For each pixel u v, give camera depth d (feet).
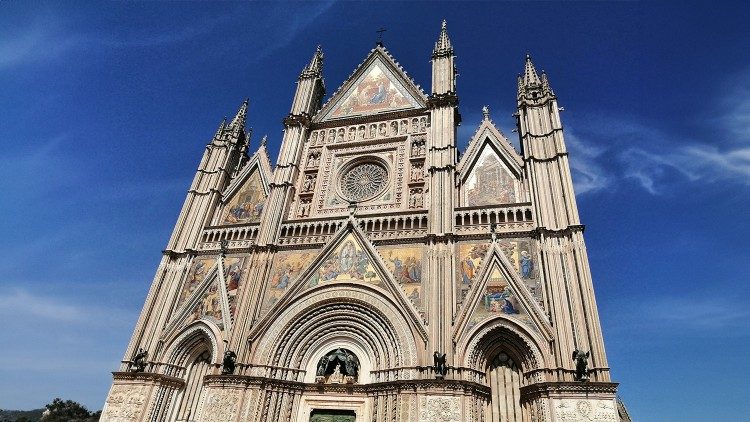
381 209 131.03
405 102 153.79
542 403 87.97
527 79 143.02
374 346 110.42
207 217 145.07
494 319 101.30
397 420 94.38
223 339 116.67
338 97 164.55
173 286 130.31
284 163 146.72
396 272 115.85
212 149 163.12
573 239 105.50
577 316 95.71
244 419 100.37
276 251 129.29
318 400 106.52
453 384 92.94
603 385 85.66
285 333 113.80
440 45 159.74
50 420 351.67
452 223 117.91
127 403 110.22
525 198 120.57
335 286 117.60
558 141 122.72
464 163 131.95
